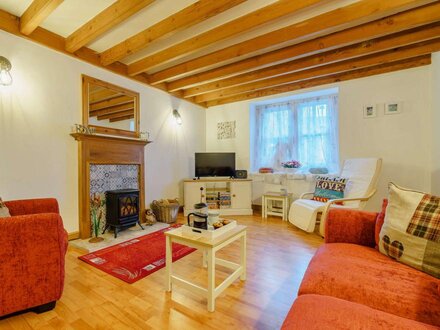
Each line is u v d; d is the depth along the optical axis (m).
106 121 3.22
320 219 3.08
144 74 3.74
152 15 2.31
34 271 1.45
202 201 4.33
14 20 2.34
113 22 2.23
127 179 3.47
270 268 2.14
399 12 2.28
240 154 4.89
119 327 1.38
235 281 1.91
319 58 3.10
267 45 2.66
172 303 1.62
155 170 4.02
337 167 4.09
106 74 3.23
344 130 3.77
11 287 1.39
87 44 2.87
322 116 4.24
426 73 3.21
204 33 2.64
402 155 3.38
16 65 2.39
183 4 2.16
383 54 3.07
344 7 2.21
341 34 2.58
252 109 4.85
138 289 1.79
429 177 3.20
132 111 3.60
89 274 2.02
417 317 0.89
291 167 4.32
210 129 5.20
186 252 2.48
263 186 4.64
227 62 3.36
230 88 4.39
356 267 1.22
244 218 4.11
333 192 3.31
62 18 2.38
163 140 4.18
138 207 3.33
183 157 4.62
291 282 1.89
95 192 3.05
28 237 1.43
